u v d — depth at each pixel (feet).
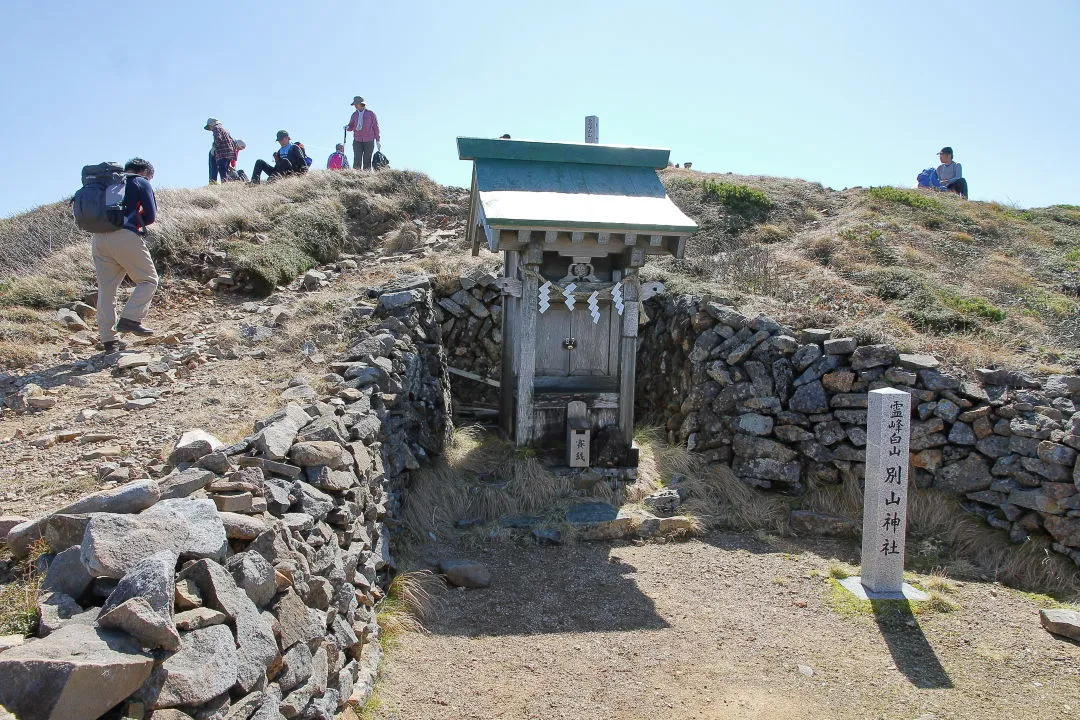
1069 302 31.30
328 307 26.50
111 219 22.47
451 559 18.98
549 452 23.67
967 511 22.13
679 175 51.19
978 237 40.65
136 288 23.97
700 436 25.63
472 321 30.35
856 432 23.35
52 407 18.66
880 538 18.61
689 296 28.09
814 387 23.88
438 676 13.98
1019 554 20.65
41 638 7.22
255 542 10.07
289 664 9.61
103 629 7.37
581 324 23.66
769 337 24.84
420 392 23.54
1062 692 14.67
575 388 23.61
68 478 13.94
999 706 14.15
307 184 45.55
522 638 15.81
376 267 34.99
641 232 21.27
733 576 19.45
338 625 12.05
